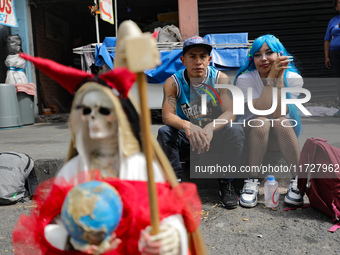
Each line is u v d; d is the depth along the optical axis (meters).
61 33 9.99
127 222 1.29
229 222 2.83
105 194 1.22
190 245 1.42
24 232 1.55
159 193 1.33
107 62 5.60
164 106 3.24
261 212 3.01
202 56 3.16
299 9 7.53
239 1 7.48
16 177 3.40
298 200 3.04
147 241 1.14
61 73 1.29
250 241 2.48
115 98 1.26
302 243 2.43
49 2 8.16
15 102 6.98
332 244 2.40
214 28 7.68
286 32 7.70
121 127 1.27
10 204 3.41
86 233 1.19
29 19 8.04
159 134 3.20
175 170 3.17
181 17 7.08
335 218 2.73
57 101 9.48
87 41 10.46
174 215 1.30
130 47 0.99
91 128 1.29
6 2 7.00
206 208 3.15
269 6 7.54
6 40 7.32
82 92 1.30
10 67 7.28
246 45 5.57
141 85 1.05
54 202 1.35
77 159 1.41
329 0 7.44
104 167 1.37
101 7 5.78
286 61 3.07
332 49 5.91
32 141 5.18
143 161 1.35
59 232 1.32
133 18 9.91
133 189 1.31
